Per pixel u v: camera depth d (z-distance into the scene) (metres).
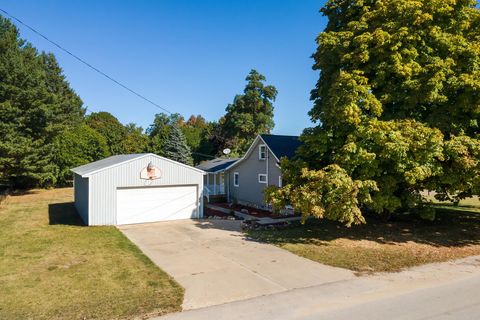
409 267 9.39
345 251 11.19
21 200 25.89
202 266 9.68
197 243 12.62
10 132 26.47
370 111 12.87
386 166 12.30
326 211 11.99
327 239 13.03
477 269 9.20
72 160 35.41
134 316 6.39
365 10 14.21
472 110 11.76
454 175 11.87
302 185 12.84
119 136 46.44
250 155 25.00
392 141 11.28
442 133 12.41
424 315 6.22
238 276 8.76
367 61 13.22
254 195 24.53
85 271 9.21
